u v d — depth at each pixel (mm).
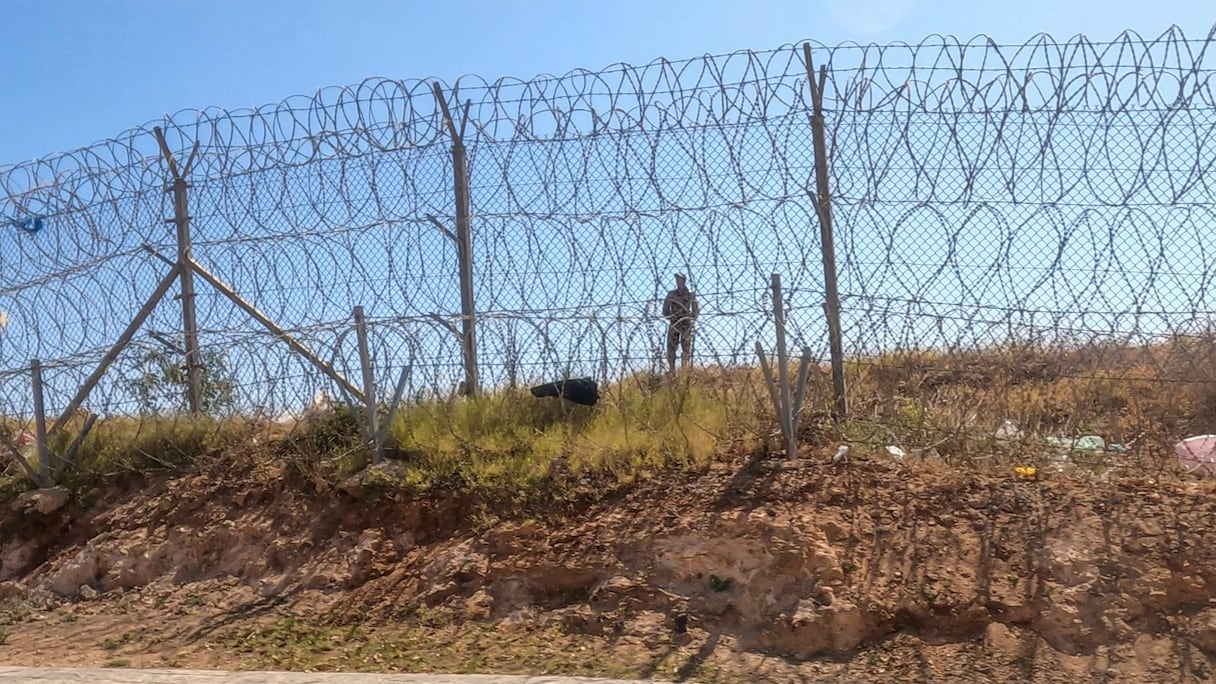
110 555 7676
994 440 6465
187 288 8438
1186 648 5141
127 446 8703
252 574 7156
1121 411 6352
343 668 5680
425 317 7500
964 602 5508
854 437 6719
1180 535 5664
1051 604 5410
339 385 7676
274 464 8047
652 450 6977
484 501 6977
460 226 7594
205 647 6227
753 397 6992
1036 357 6371
